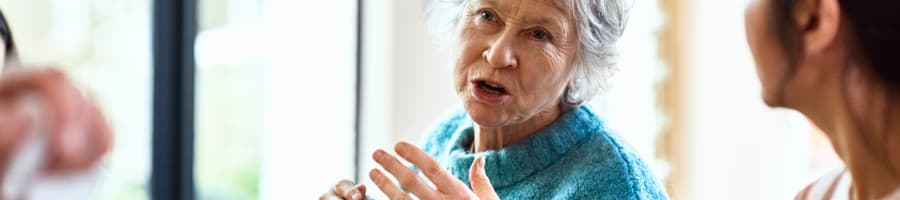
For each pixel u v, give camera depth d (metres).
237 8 2.62
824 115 0.69
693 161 2.21
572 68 1.24
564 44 1.21
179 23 2.58
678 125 2.21
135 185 2.61
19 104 0.40
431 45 2.34
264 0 2.61
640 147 2.20
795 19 0.67
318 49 2.53
